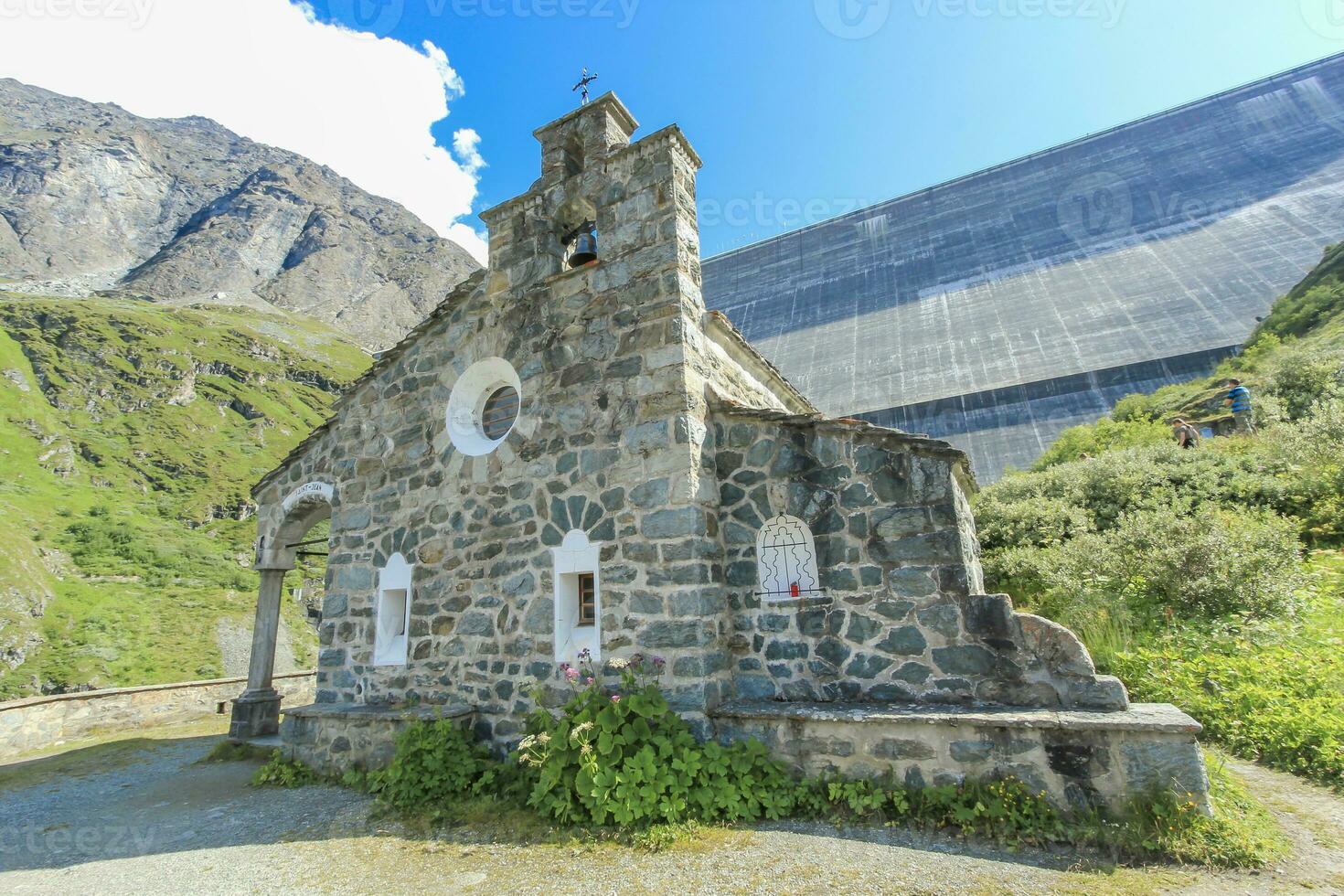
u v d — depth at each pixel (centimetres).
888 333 5425
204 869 536
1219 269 4278
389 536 936
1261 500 1217
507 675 761
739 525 729
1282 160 5531
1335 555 993
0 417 4428
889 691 625
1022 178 7062
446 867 511
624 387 753
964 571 615
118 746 1086
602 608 711
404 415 970
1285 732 610
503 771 688
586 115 900
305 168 16362
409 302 12925
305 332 8819
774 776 584
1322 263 3294
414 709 779
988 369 4172
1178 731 484
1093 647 832
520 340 859
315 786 760
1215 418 1981
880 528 659
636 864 489
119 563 3275
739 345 905
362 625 932
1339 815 502
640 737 606
